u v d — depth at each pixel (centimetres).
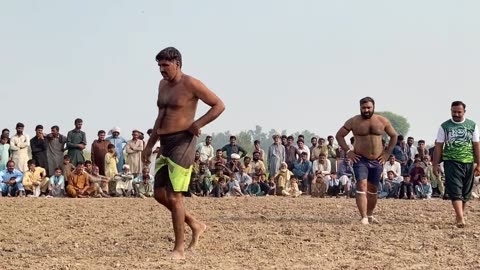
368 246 1087
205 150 2500
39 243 1171
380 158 1402
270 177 2517
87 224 1378
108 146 2342
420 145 2522
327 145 2597
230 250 1059
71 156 2311
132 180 2317
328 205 1794
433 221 1428
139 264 936
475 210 1658
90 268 908
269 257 996
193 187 2353
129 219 1459
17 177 2228
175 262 951
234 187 2397
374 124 1398
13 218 1465
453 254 1023
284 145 2577
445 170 1355
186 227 1291
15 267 922
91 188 2269
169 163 978
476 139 1351
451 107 1359
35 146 2297
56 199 1967
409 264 939
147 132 2380
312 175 2511
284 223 1376
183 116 983
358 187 1386
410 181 2420
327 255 1012
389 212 1620
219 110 981
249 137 6606
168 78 990
